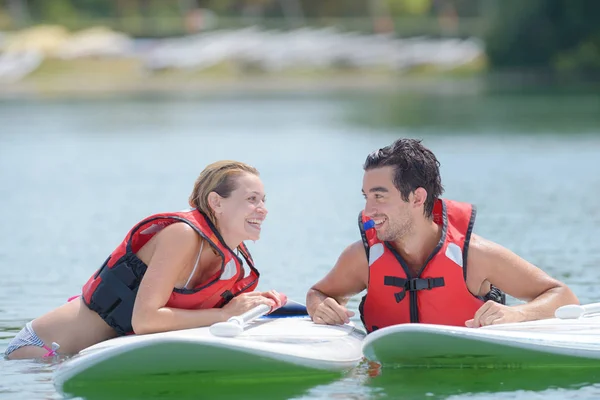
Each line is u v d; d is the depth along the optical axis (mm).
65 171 31266
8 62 93562
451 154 34594
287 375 9781
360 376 9867
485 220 20453
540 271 10672
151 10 112312
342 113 55906
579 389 9273
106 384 9609
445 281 10367
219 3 116062
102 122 52312
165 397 9133
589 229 19094
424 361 10062
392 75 98312
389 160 10188
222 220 10562
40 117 56531
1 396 9234
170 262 10211
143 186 27156
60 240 19109
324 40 100188
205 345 9422
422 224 10414
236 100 71500
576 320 10492
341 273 11031
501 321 10164
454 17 107125
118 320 10469
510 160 32406
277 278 15141
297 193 25281
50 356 10609
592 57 92750
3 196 25703
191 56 96875
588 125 45375
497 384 9484
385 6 115188
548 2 93438
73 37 98312
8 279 15438
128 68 95375
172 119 53688
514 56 94625
